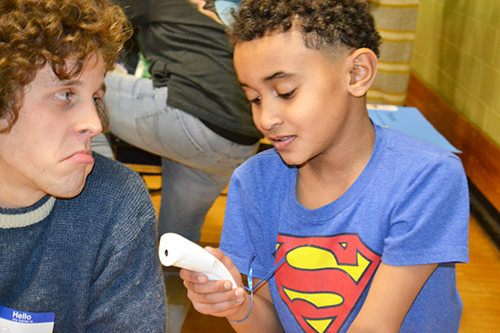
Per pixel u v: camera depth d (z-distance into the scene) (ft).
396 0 7.60
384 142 2.65
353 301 2.65
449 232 2.43
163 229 6.22
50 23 2.02
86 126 2.17
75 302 2.62
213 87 4.86
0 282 2.43
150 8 5.07
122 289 2.66
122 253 2.62
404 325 2.70
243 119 5.00
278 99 2.38
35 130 2.12
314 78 2.32
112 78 5.10
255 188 3.00
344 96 2.45
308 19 2.26
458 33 9.21
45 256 2.52
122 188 2.68
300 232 2.79
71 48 2.06
